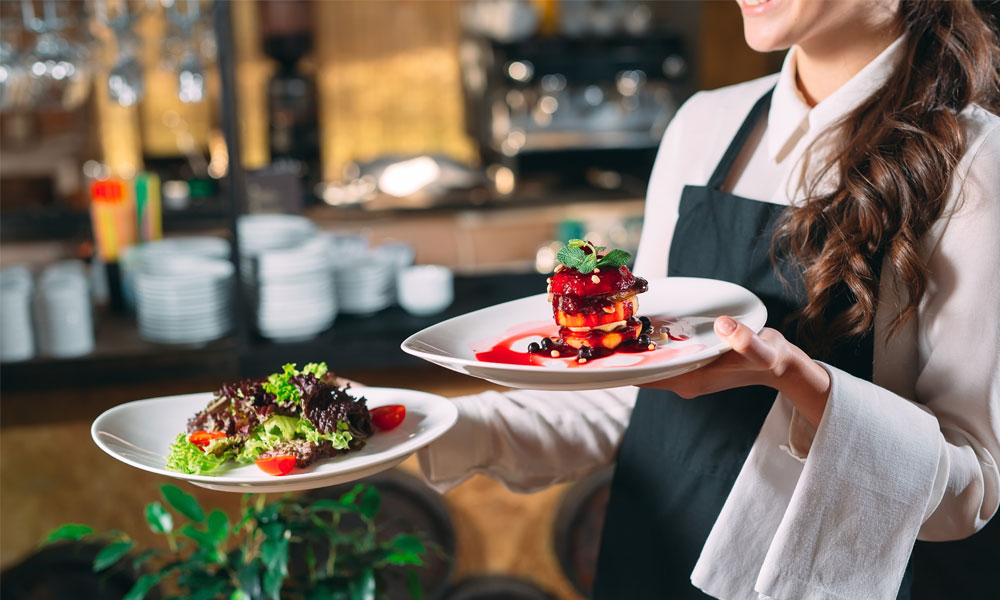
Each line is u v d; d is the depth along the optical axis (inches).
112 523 88.3
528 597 94.3
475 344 44.6
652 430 50.8
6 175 160.4
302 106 193.5
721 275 48.4
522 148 179.9
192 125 191.8
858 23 43.1
